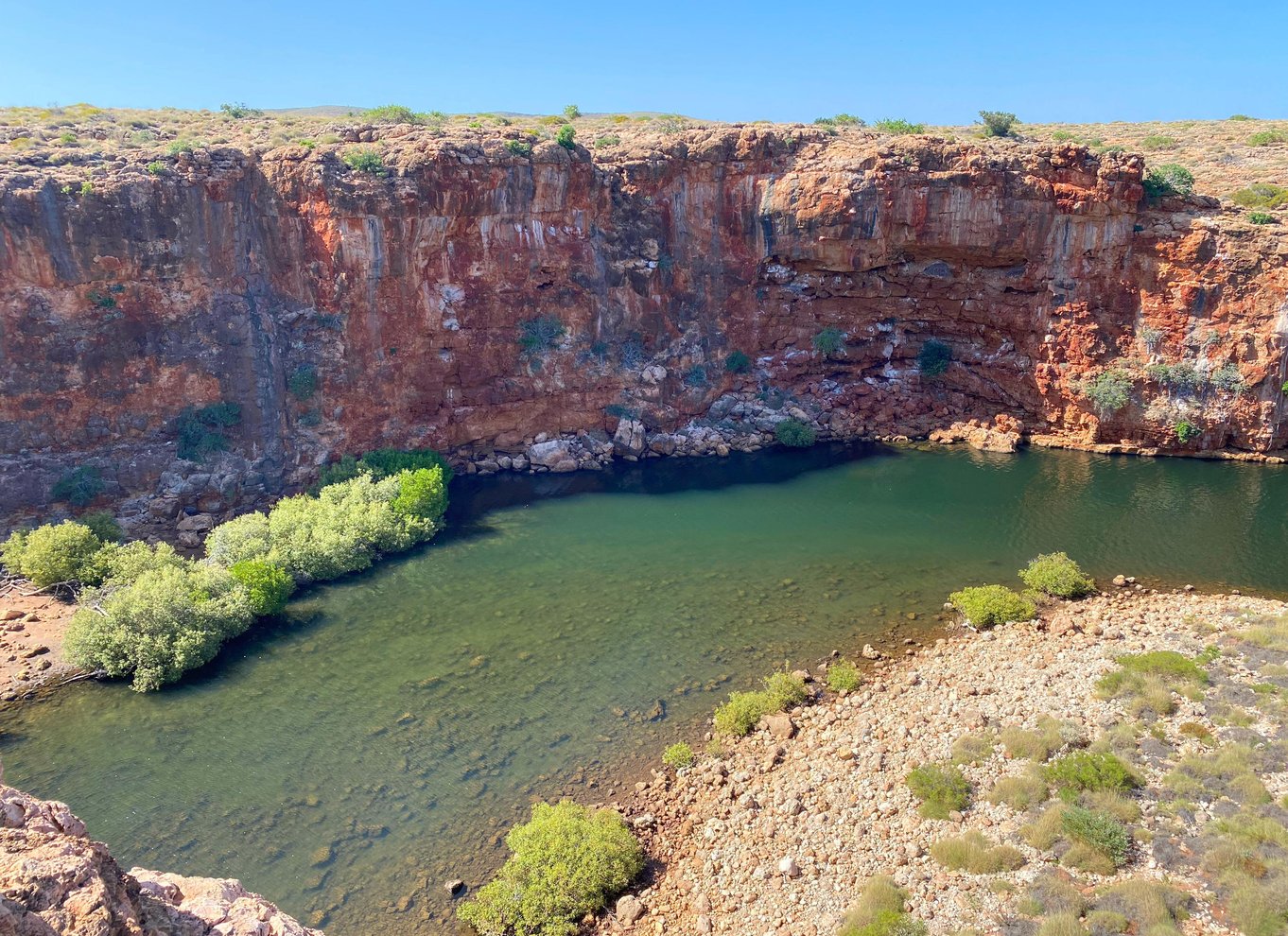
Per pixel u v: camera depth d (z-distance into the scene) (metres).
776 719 25.12
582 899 18.55
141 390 39.59
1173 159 64.44
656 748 24.80
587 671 28.92
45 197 36.16
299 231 43.78
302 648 30.25
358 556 36.75
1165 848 17.89
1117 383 51.62
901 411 58.41
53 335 37.28
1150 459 51.41
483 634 31.39
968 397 58.03
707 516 43.50
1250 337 48.97
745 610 33.34
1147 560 37.19
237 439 42.09
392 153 45.69
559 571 36.84
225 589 31.28
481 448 50.91
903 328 58.56
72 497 37.38
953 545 39.50
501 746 24.88
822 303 58.16
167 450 40.12
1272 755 20.66
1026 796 20.06
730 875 19.30
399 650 30.17
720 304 57.41
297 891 19.44
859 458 53.41
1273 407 49.06
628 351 54.50
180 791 22.69
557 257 51.09
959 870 18.17
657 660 29.67
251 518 36.66
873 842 19.58
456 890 19.50
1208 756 21.06
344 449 45.69
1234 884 16.61
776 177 54.78
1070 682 25.86
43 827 9.65
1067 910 16.34
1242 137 68.62
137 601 28.36
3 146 39.41
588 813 21.62
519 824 21.61
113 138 44.81
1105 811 19.06
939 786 20.78
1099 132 77.62
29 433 37.12
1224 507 43.38
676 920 18.20
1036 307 54.34
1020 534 40.53
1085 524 41.56
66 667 28.12
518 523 42.50
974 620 31.59
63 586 32.91
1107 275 52.59
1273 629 28.20
